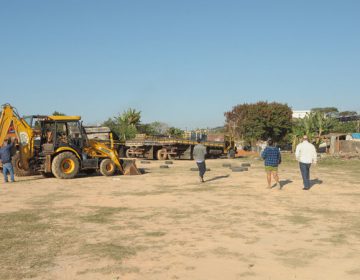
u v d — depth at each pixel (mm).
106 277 5254
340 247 6645
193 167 24031
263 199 11695
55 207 10445
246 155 43062
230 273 5383
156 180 16719
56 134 17391
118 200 11570
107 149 18625
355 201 11367
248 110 68250
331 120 53219
